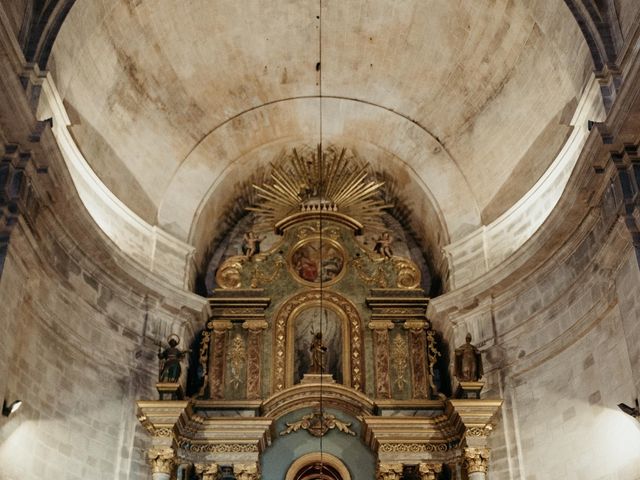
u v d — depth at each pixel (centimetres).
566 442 1606
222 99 2147
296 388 1961
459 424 1780
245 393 2028
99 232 1673
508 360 1809
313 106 2216
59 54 1625
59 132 1653
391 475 1848
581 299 1612
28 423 1484
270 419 1884
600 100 1550
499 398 1784
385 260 2223
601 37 1562
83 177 1788
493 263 1945
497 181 2027
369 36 2052
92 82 1820
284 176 2323
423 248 2331
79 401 1659
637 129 1364
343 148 2295
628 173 1398
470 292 1898
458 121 2109
